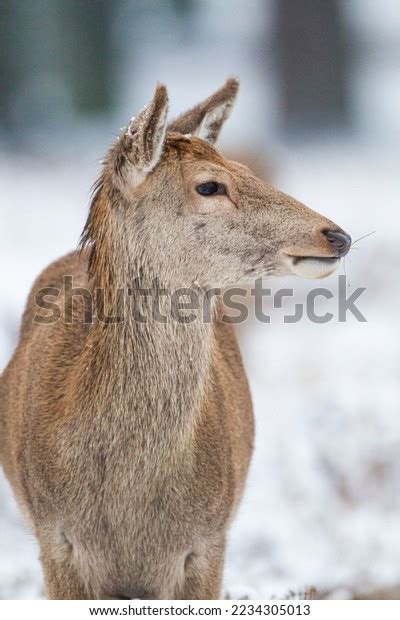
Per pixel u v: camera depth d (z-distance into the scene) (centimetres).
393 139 4897
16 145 4269
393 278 2978
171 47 6806
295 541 1673
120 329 1194
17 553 1603
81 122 4750
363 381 2278
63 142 4375
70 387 1214
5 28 4519
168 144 1224
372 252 3112
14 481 1359
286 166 3950
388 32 6781
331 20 5122
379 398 2130
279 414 2119
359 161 4416
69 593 1220
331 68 5106
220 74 6209
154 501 1192
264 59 5944
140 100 5331
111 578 1220
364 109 5531
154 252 1208
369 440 1909
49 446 1205
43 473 1211
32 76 4641
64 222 3291
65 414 1200
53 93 4750
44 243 3050
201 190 1212
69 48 4788
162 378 1190
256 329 2642
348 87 5159
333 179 4050
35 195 3606
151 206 1206
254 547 1655
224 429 1248
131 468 1187
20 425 1284
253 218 1221
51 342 1287
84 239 1242
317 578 1558
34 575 1515
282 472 1862
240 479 1333
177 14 6831
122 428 1186
